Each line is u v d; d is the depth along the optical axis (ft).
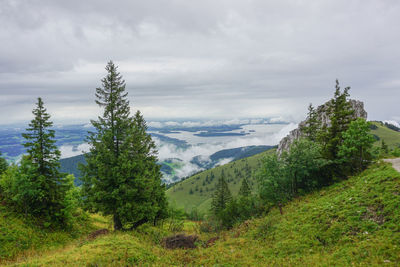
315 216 58.90
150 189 83.97
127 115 83.10
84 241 65.87
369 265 34.50
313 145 92.22
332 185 84.23
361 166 86.63
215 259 51.39
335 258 39.99
